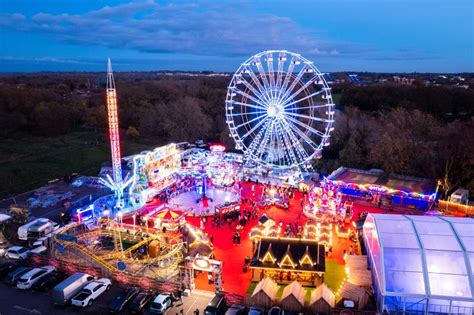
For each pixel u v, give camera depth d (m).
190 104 141.75
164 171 81.75
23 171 102.19
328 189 75.88
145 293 44.41
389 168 89.75
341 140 112.88
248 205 76.44
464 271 40.53
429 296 39.59
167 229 62.25
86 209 64.94
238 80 75.88
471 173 81.12
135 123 155.50
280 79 74.44
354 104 154.12
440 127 103.19
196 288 47.34
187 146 126.75
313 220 67.88
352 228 65.12
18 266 50.47
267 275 48.94
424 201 72.12
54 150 126.94
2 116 144.38
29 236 59.12
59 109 152.38
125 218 68.94
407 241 43.84
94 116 153.75
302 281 48.97
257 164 91.50
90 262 50.50
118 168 71.25
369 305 43.41
